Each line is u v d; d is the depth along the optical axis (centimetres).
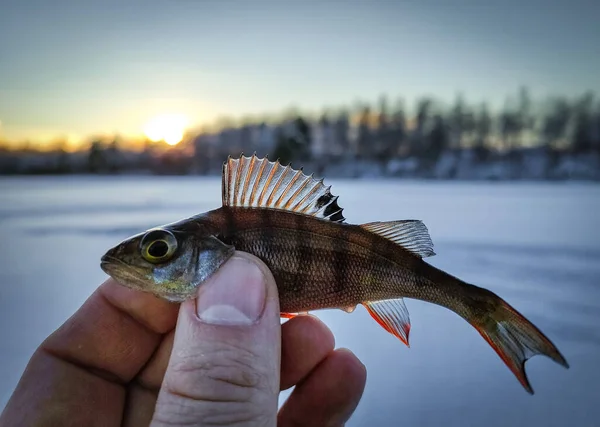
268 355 8
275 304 9
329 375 11
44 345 11
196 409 8
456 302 10
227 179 10
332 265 10
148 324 11
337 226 10
